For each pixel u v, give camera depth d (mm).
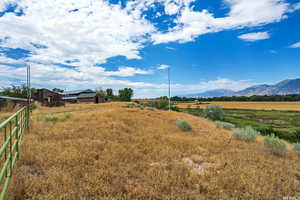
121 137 8109
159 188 3590
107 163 4707
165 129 11734
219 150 6980
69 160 4613
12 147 3697
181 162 5234
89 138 7559
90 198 3178
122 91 92062
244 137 9508
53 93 37875
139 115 17250
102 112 17297
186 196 3275
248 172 4461
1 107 21391
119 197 3146
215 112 34656
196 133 11414
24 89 48062
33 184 3324
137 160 5191
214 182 3914
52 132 8023
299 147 7500
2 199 2629
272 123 41938
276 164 5434
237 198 3373
